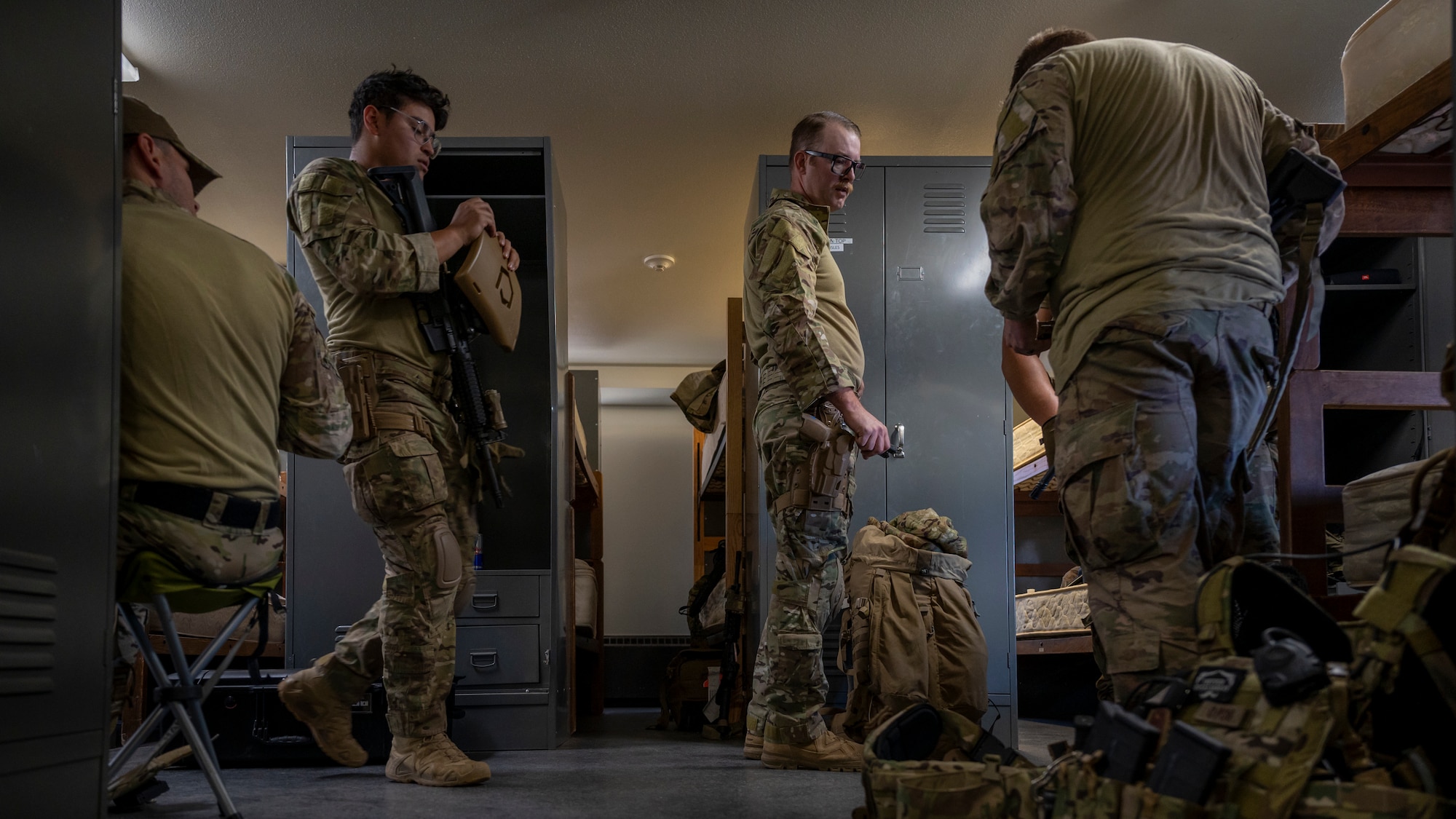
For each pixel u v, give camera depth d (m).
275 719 2.77
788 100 4.79
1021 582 5.61
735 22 4.18
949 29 4.23
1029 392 2.82
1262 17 4.12
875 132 5.14
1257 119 1.73
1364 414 3.59
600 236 6.36
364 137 2.57
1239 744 0.97
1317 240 1.74
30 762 1.24
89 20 1.43
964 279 3.69
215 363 1.70
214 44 4.25
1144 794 0.99
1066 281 1.65
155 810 2.03
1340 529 2.98
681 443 9.51
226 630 1.78
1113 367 1.51
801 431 2.57
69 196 1.37
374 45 4.29
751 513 3.89
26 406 1.26
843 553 2.66
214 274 1.75
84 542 1.38
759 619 3.59
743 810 1.99
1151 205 1.57
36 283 1.29
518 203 3.76
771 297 2.55
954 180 3.73
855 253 3.68
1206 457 1.55
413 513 2.37
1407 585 0.95
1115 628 1.46
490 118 4.93
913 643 2.66
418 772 2.38
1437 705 1.01
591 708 5.22
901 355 3.64
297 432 1.97
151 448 1.61
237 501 1.70
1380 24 2.24
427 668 2.41
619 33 4.24
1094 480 1.50
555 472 3.48
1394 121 2.13
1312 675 0.95
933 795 1.24
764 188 3.71
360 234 2.29
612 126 5.01
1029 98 1.66
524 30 4.21
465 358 2.58
